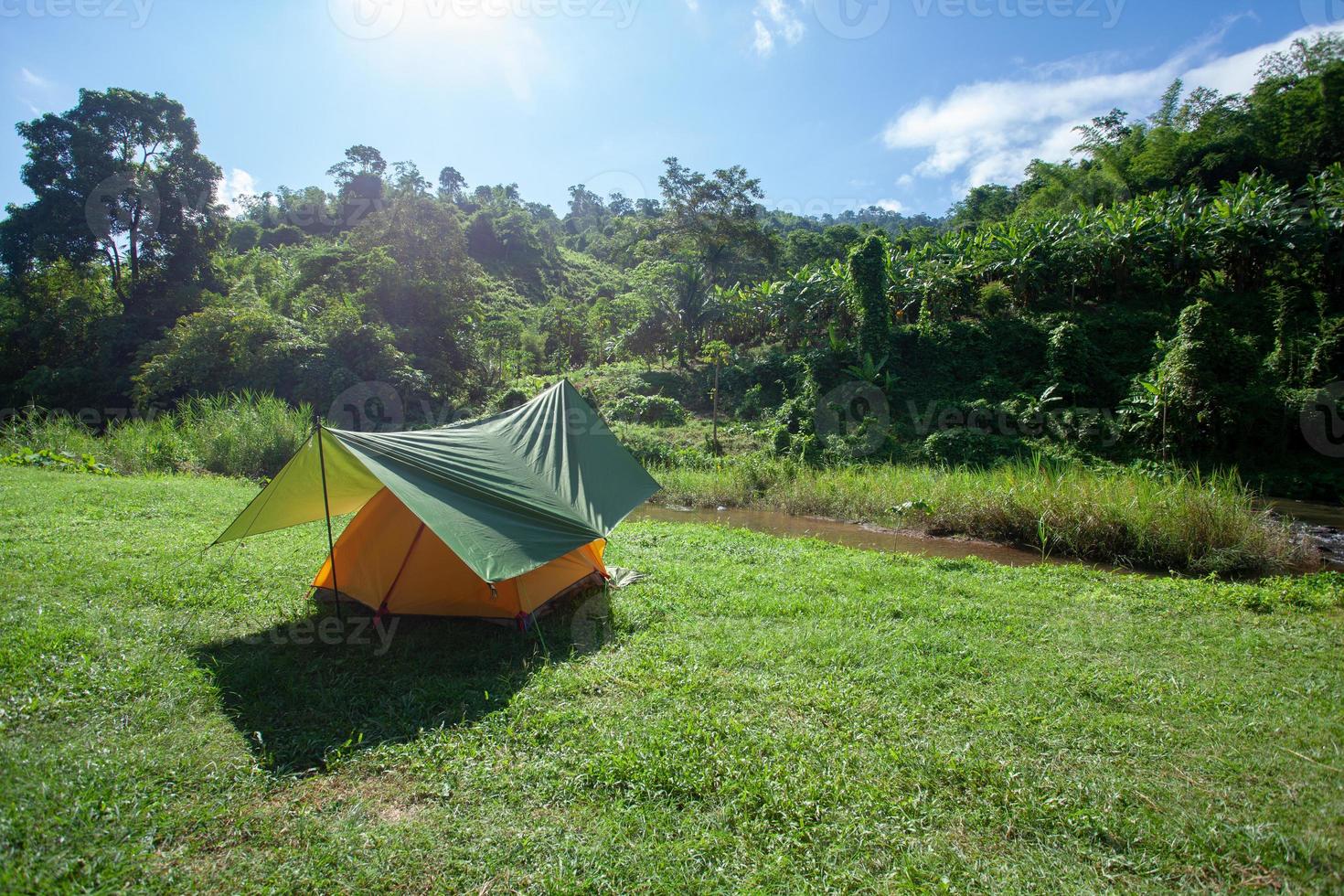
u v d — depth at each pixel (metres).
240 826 2.93
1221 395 15.81
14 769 3.15
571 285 56.59
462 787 3.22
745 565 7.25
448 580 5.14
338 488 5.18
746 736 3.64
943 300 22.91
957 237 25.20
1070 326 19.19
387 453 4.87
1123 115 33.84
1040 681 4.39
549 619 5.32
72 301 24.75
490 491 5.04
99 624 4.89
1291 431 15.90
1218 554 8.16
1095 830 2.97
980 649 4.91
